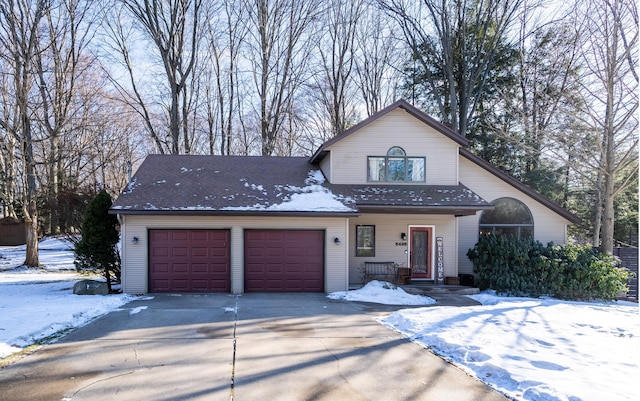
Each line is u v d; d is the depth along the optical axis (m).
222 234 13.95
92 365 6.21
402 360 6.59
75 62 24.16
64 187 20.03
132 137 36.09
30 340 7.46
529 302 12.08
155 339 7.67
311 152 34.06
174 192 14.41
